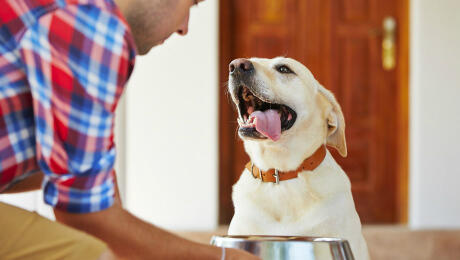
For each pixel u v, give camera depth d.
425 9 4.80
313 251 1.44
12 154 1.21
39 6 1.18
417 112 4.82
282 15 4.99
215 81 4.70
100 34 1.19
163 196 4.71
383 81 5.02
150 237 1.28
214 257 1.32
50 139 1.17
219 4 4.93
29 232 1.24
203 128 4.71
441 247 4.24
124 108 3.76
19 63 1.18
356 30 5.00
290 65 2.11
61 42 1.17
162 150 4.71
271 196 2.05
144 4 1.31
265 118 2.00
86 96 1.17
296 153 2.05
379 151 5.03
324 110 2.13
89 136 1.18
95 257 1.24
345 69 5.01
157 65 4.69
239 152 4.97
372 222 5.04
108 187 1.24
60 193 1.20
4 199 3.06
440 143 4.82
